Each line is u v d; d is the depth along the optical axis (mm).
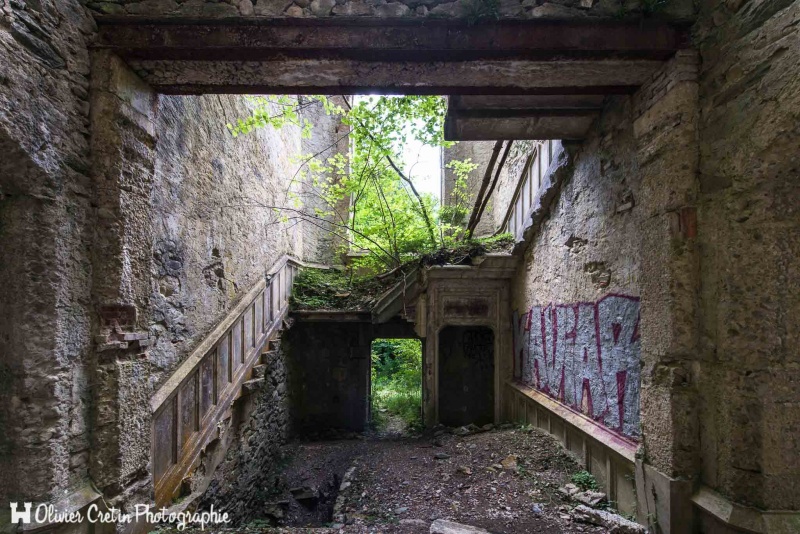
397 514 3785
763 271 2336
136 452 2787
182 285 3924
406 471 4961
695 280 2682
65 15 2355
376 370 13195
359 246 8531
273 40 2639
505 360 7133
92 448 2498
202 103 4398
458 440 6074
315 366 8867
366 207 9297
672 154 2748
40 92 2168
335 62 2791
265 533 3215
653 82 2967
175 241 3807
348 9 2621
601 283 3990
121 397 2641
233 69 2855
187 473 3885
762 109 2223
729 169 2449
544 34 2676
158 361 3488
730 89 2436
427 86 3113
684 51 2695
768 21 2186
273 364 6781
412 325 9000
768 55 2184
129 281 2721
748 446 2365
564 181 4887
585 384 4324
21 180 2139
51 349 2234
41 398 2197
